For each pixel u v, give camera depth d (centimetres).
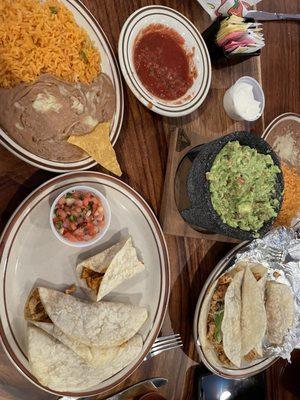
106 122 44
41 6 41
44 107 40
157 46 49
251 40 52
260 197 47
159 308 47
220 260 52
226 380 52
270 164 48
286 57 66
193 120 53
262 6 63
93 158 42
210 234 52
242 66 58
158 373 48
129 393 46
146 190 49
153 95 48
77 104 42
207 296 50
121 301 46
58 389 41
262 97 56
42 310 42
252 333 51
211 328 51
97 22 45
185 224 50
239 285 52
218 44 52
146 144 49
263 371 58
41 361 40
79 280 44
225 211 45
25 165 42
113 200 46
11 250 40
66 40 42
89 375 42
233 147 45
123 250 44
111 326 43
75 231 42
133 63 47
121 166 48
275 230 56
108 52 45
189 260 52
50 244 43
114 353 42
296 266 58
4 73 38
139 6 49
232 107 54
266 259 56
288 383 60
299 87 67
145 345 46
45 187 41
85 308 42
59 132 41
